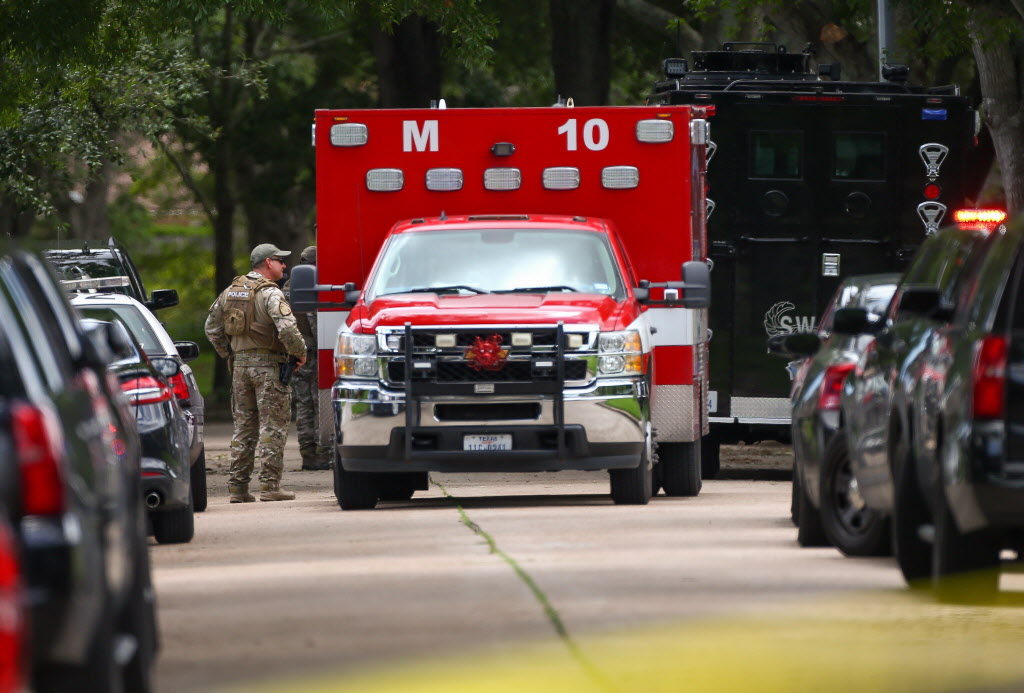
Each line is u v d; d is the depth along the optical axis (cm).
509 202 6669
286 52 18175
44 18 8850
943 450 3512
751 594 3766
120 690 2486
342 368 5891
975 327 3509
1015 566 4256
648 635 3278
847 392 4359
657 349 6588
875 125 8031
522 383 5719
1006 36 8681
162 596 3875
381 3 9475
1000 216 7044
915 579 3806
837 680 2906
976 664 3047
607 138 6650
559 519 5475
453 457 5738
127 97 10762
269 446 6831
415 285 6125
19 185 10400
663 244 6650
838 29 11506
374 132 6669
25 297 2545
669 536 4947
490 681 2862
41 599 2127
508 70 17438
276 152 17438
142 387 5050
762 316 8050
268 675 2947
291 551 4772
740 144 8044
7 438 2159
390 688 2822
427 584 3941
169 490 5019
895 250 8031
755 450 10369
